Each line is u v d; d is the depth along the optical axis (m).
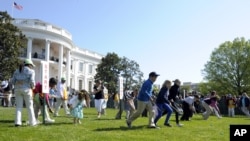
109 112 23.05
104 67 67.50
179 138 9.02
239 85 62.25
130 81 69.25
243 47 62.56
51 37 53.06
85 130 9.97
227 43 64.44
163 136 9.28
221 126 13.51
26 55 50.94
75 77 70.81
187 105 16.78
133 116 11.37
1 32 38.91
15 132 8.91
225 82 63.22
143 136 9.07
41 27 51.66
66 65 60.19
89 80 75.75
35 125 10.68
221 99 30.94
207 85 65.38
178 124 12.99
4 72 38.53
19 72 10.47
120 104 15.92
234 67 62.75
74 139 8.09
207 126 13.27
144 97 11.18
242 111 28.72
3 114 15.26
